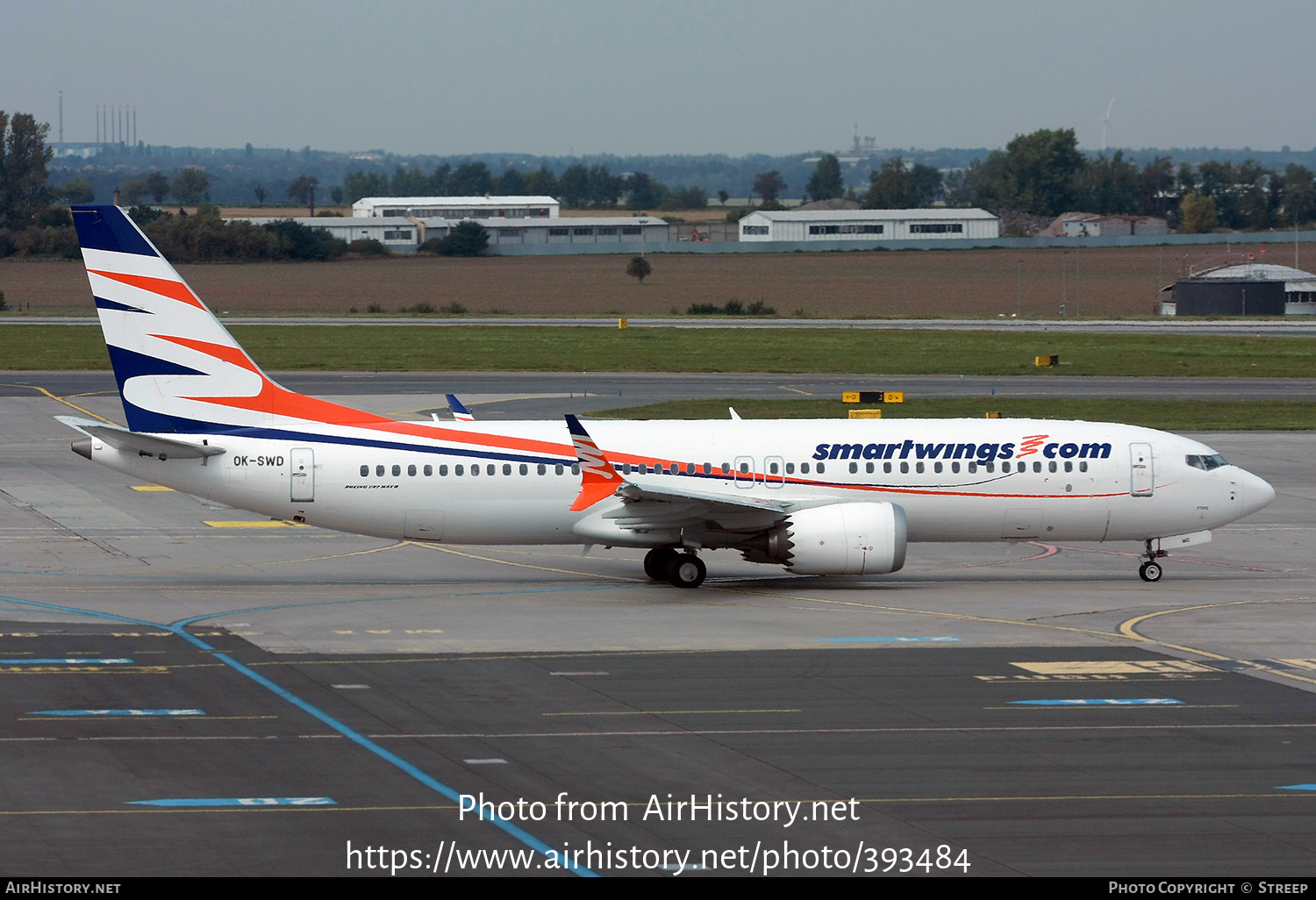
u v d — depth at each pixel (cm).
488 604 12506
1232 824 6925
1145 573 14162
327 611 12056
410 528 13600
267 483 13312
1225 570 14738
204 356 13338
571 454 13638
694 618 11969
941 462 13925
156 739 8150
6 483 19188
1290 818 7006
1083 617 12088
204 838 6588
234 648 10550
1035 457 14025
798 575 13962
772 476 13738
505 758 7881
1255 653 10638
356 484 13425
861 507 13300
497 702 9088
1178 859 6488
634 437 13850
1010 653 10619
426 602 12619
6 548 15100
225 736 8225
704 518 13362
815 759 7912
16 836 6562
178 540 15812
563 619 11838
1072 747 8162
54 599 12425
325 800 7138
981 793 7356
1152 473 14062
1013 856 6506
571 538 13788
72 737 8156
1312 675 9919
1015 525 14075
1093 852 6562
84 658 10144
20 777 7406
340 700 9081
